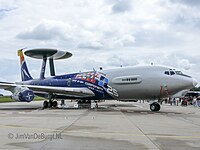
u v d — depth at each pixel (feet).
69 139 32.37
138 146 28.35
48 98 112.47
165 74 87.15
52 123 50.06
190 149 26.99
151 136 35.19
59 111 89.15
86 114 74.79
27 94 98.12
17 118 60.64
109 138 33.32
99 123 50.72
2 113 78.69
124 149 26.73
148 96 91.66
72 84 108.78
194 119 62.28
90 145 28.73
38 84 125.39
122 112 86.12
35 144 28.96
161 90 87.25
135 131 39.96
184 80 85.30
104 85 98.63
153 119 61.11
